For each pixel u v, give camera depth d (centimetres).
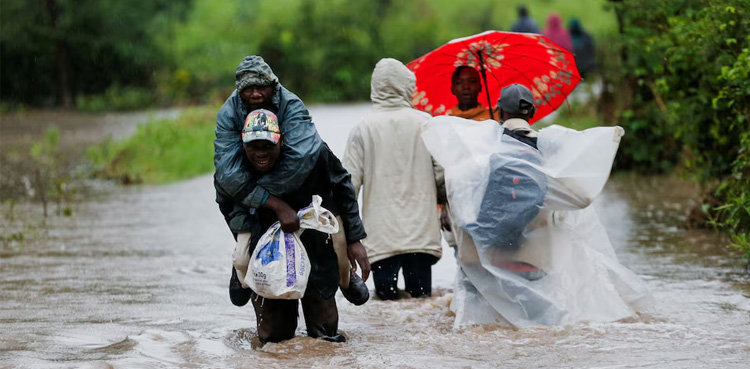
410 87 1811
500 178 1511
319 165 1323
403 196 1758
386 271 1753
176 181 3956
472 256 1527
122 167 4184
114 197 3444
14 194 3509
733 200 1962
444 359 1275
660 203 2842
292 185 1287
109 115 7269
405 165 1767
